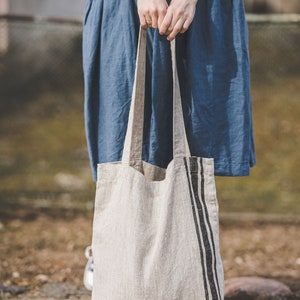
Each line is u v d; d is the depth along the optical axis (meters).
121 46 2.22
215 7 2.16
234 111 2.19
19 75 8.79
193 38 2.14
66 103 8.62
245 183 6.05
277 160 6.75
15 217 4.85
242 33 2.19
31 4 8.12
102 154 2.32
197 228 1.97
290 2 9.60
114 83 2.23
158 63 2.14
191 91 2.15
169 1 2.16
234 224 4.78
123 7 2.20
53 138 7.56
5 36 8.67
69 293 3.07
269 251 4.04
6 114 8.29
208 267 1.96
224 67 2.19
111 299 1.96
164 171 2.22
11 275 3.40
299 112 7.98
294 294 3.00
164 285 1.93
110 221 2.01
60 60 9.01
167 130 2.21
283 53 9.00
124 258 1.96
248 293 2.91
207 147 2.17
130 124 2.03
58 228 4.58
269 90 8.61
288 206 5.32
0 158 6.79
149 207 1.99
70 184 5.96
